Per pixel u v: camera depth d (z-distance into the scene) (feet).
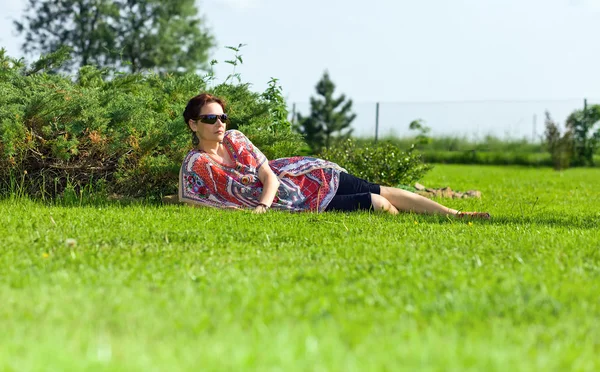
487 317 8.20
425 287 9.56
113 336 7.40
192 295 8.99
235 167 19.90
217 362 6.47
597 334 7.70
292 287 9.55
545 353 6.95
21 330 7.51
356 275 10.37
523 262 11.61
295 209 19.92
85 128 22.33
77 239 13.47
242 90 26.86
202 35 127.03
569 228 17.48
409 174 32.76
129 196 22.90
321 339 7.25
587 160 84.74
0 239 13.41
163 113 24.75
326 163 20.56
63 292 9.12
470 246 13.44
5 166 21.72
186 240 13.69
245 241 13.84
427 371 6.29
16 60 25.79
